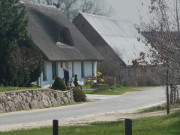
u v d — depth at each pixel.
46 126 58.09
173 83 59.62
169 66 55.97
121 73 197.88
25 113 82.25
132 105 104.25
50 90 101.12
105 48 198.50
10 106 85.75
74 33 175.75
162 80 62.88
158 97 131.50
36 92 95.19
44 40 145.12
